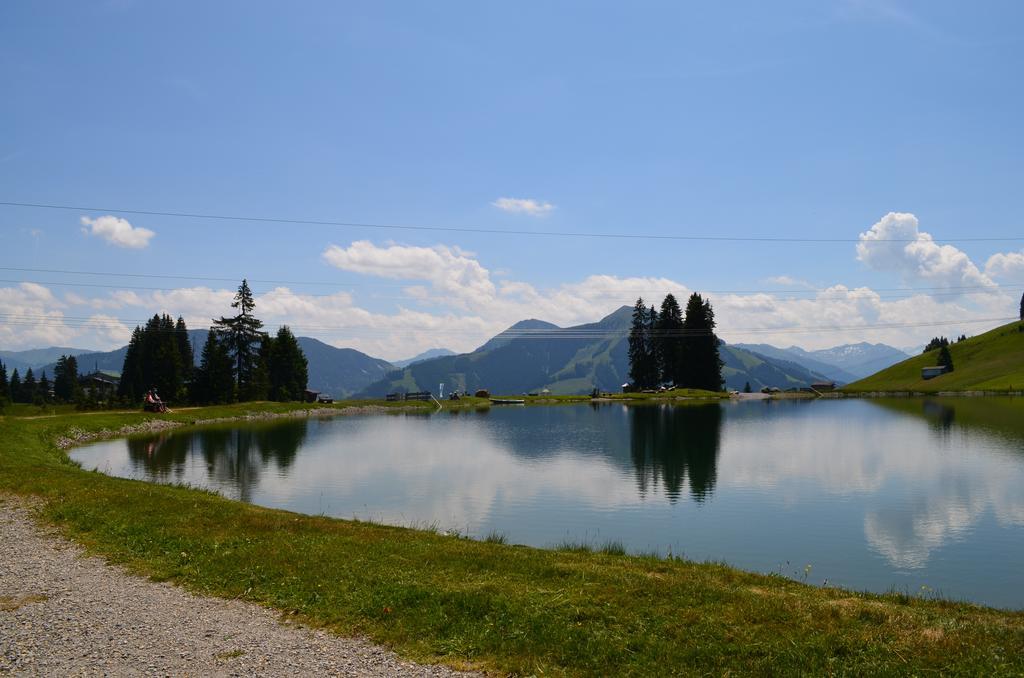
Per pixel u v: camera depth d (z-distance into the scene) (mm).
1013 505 31844
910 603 13758
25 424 59594
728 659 9914
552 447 58656
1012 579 20375
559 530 26953
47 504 22484
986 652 9742
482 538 24969
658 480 40219
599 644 10484
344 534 18875
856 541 25203
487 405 133250
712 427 78062
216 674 9516
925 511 30672
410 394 142250
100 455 52688
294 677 9453
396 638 10930
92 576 14703
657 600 12516
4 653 10219
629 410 113750
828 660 9695
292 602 12695
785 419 89188
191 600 13023
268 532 18500
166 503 22500
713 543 24906
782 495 34969
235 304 117938
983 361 184750
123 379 137750
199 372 114750
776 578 15625
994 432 66688
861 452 52750
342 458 51344
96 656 10133
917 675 9156
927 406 111625
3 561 16000
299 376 141375
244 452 55312
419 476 41906
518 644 10570
